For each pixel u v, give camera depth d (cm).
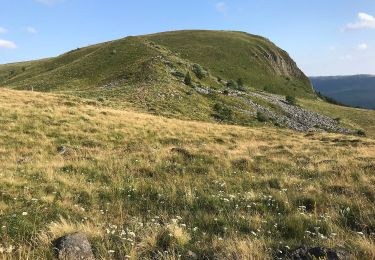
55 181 1334
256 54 16450
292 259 700
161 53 10662
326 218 975
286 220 973
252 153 2266
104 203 1145
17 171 1481
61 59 14550
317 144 3397
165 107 6031
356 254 700
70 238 742
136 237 830
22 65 19525
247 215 1020
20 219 912
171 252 733
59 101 4119
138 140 3111
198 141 3291
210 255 727
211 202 1163
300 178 1577
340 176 1523
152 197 1227
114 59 10538
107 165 1639
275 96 12306
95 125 3300
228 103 7681
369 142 3725
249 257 692
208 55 15125
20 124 2962
